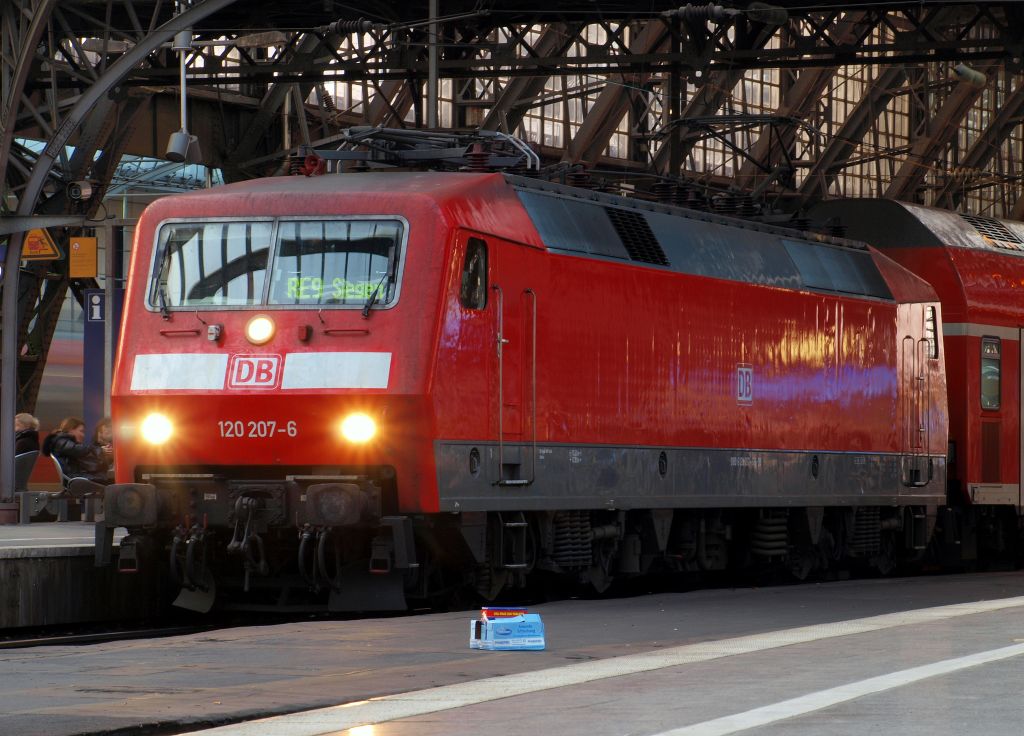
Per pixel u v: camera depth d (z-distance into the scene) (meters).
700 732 14.48
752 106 118.06
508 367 31.95
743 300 40.56
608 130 102.75
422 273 29.92
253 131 80.62
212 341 30.64
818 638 23.27
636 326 36.31
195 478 30.83
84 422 55.69
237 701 17.20
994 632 23.61
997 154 146.38
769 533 42.50
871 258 47.97
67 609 33.28
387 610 30.62
